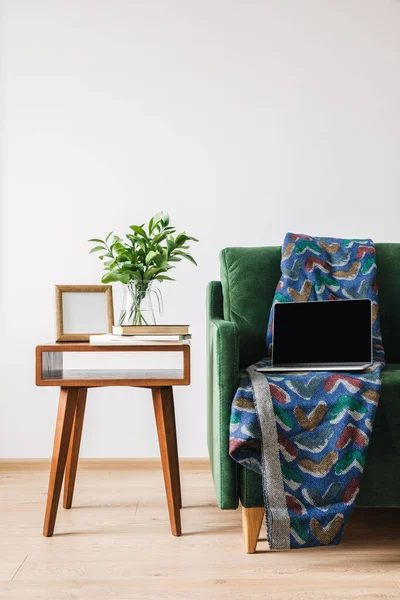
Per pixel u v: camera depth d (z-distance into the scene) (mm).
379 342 2109
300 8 2754
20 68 2740
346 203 2746
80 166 2738
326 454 1626
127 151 2748
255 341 2180
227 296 2240
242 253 2283
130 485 2422
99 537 1812
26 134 2736
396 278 2293
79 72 2750
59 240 2725
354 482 1608
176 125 2750
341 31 2754
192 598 1403
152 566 1593
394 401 1706
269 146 2750
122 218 2740
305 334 1902
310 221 2748
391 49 2758
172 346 1821
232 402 1695
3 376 2703
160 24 2756
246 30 2756
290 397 1668
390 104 2760
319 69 2758
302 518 1563
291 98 2758
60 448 1822
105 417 2711
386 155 2752
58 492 1827
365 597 1410
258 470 1631
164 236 2021
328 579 1510
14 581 1499
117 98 2750
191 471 2670
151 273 1960
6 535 1829
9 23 2742
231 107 2754
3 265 2709
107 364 2717
